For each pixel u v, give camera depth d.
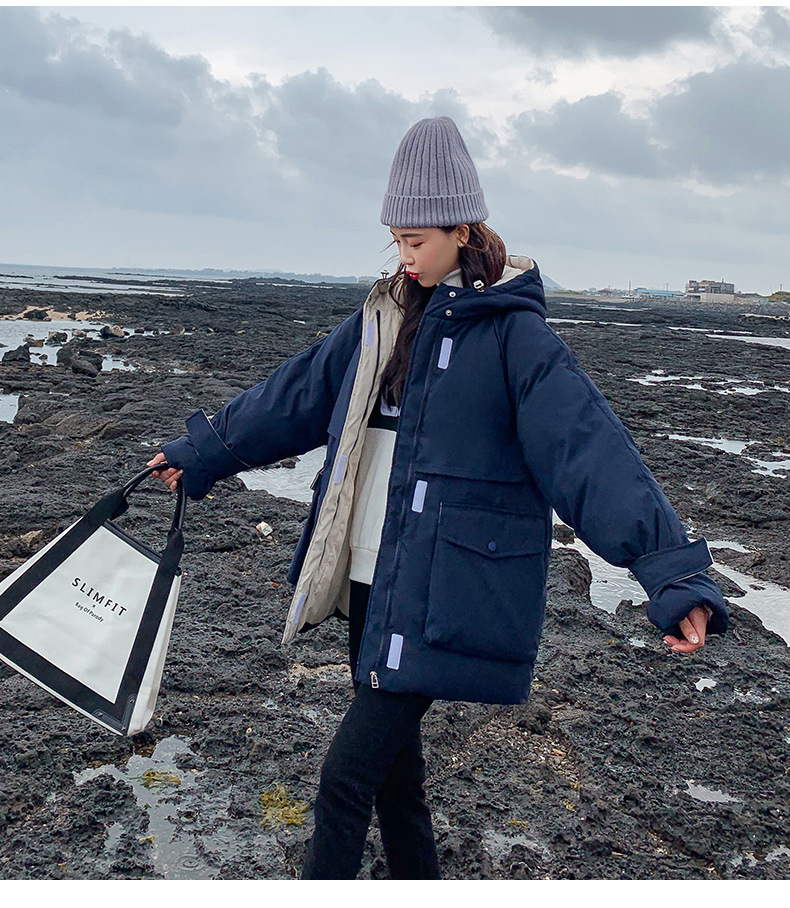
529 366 2.24
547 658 4.64
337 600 2.54
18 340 23.47
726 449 11.69
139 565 2.67
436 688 2.21
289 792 3.34
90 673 2.55
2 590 2.57
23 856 2.93
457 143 2.34
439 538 2.24
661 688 4.43
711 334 42.56
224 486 7.71
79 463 8.33
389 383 2.40
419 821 2.45
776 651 5.00
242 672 4.30
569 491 2.15
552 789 3.45
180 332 27.58
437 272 2.36
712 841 3.20
